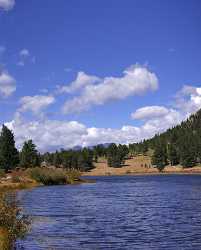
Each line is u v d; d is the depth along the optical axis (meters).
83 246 22.23
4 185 74.69
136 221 32.34
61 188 81.62
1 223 19.98
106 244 22.83
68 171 111.25
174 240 23.78
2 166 123.06
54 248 21.56
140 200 54.22
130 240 24.02
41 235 25.55
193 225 29.44
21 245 22.22
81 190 76.50
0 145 124.31
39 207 44.09
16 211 20.77
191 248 21.48
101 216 35.97
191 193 66.88
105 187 89.56
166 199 55.09
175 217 34.53
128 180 140.50
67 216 35.91
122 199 55.81
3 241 18.66
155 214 37.25
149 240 23.94
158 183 111.56
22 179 88.38
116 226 29.56
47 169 98.88
